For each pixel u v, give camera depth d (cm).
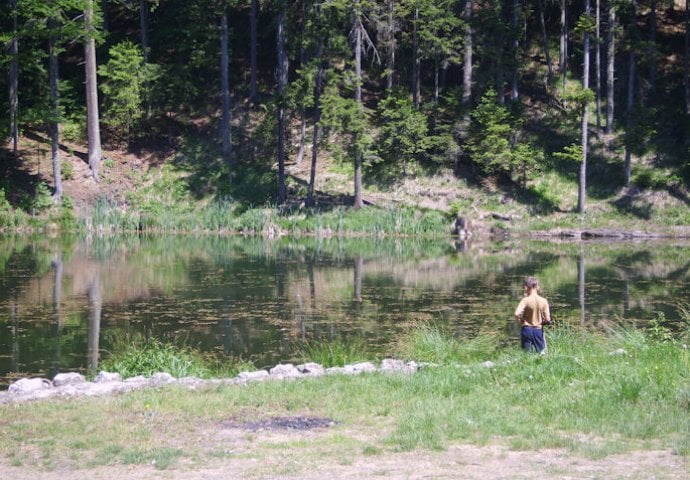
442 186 4784
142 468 774
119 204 4719
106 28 5706
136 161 5044
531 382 1102
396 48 5394
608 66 4938
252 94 5538
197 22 5169
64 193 4653
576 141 4972
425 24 4909
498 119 4594
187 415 980
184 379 1227
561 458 791
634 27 4934
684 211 4481
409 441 845
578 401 988
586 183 4753
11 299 2272
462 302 2262
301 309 2147
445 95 5381
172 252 3562
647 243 4081
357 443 853
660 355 1260
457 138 4906
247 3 6203
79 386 1159
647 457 792
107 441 871
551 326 1831
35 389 1153
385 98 5262
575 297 2364
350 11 4506
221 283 2630
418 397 1053
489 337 1644
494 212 4578
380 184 4862
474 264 3200
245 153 5184
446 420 921
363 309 2147
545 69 5547
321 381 1167
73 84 5484
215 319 1995
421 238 4356
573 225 4447
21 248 3628
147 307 2162
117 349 1638
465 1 5075
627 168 4638
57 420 954
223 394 1090
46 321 1952
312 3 4550
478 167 4900
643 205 4544
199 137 5278
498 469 753
